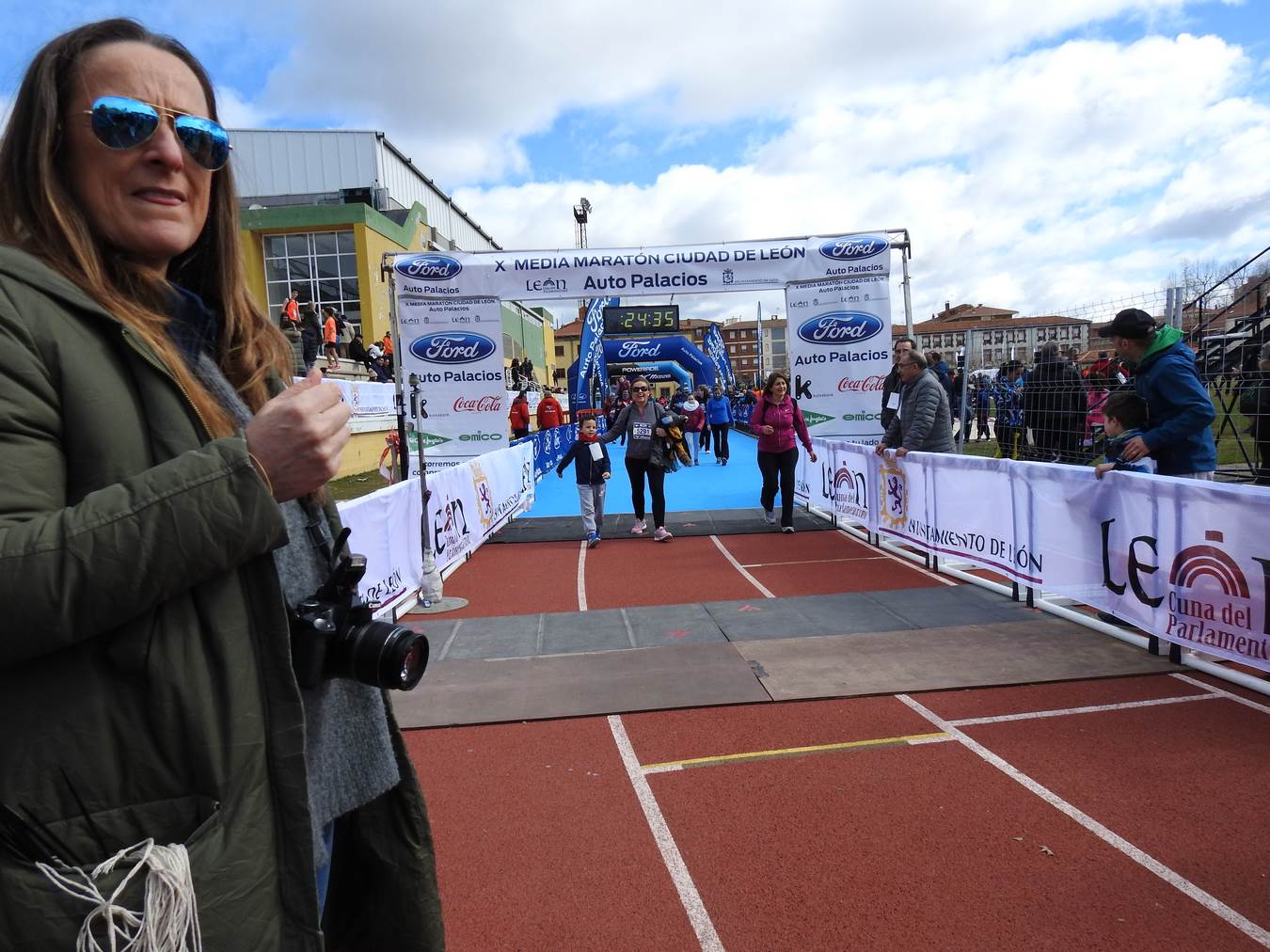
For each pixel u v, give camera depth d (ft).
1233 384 25.45
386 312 92.63
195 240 3.59
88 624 2.49
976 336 30.22
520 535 30.48
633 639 16.85
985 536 19.65
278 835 3.13
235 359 3.92
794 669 14.61
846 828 9.52
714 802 10.22
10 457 2.49
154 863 2.65
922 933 7.66
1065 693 13.08
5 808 2.59
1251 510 12.07
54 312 2.70
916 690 13.42
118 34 3.23
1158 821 9.37
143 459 2.82
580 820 9.93
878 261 31.27
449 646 16.72
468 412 33.35
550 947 7.65
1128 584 14.76
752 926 7.88
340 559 4.03
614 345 93.61
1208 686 13.08
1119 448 15.92
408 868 4.40
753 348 411.54
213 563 2.67
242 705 2.97
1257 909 7.82
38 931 2.58
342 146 103.71
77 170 3.12
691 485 45.06
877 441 31.96
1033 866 8.63
